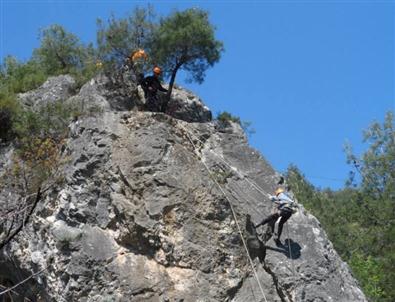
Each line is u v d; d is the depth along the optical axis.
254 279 19.53
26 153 21.38
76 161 20.56
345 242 32.66
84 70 27.47
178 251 19.47
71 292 18.77
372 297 28.05
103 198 20.19
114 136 21.19
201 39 24.31
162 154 20.91
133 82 25.22
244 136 23.89
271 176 22.33
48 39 32.06
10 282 21.34
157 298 18.67
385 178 33.31
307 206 37.94
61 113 22.95
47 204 20.16
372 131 33.97
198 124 23.08
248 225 20.36
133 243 19.61
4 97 24.19
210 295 18.94
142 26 24.95
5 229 20.39
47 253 19.52
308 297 19.16
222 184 21.16
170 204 19.95
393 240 31.06
